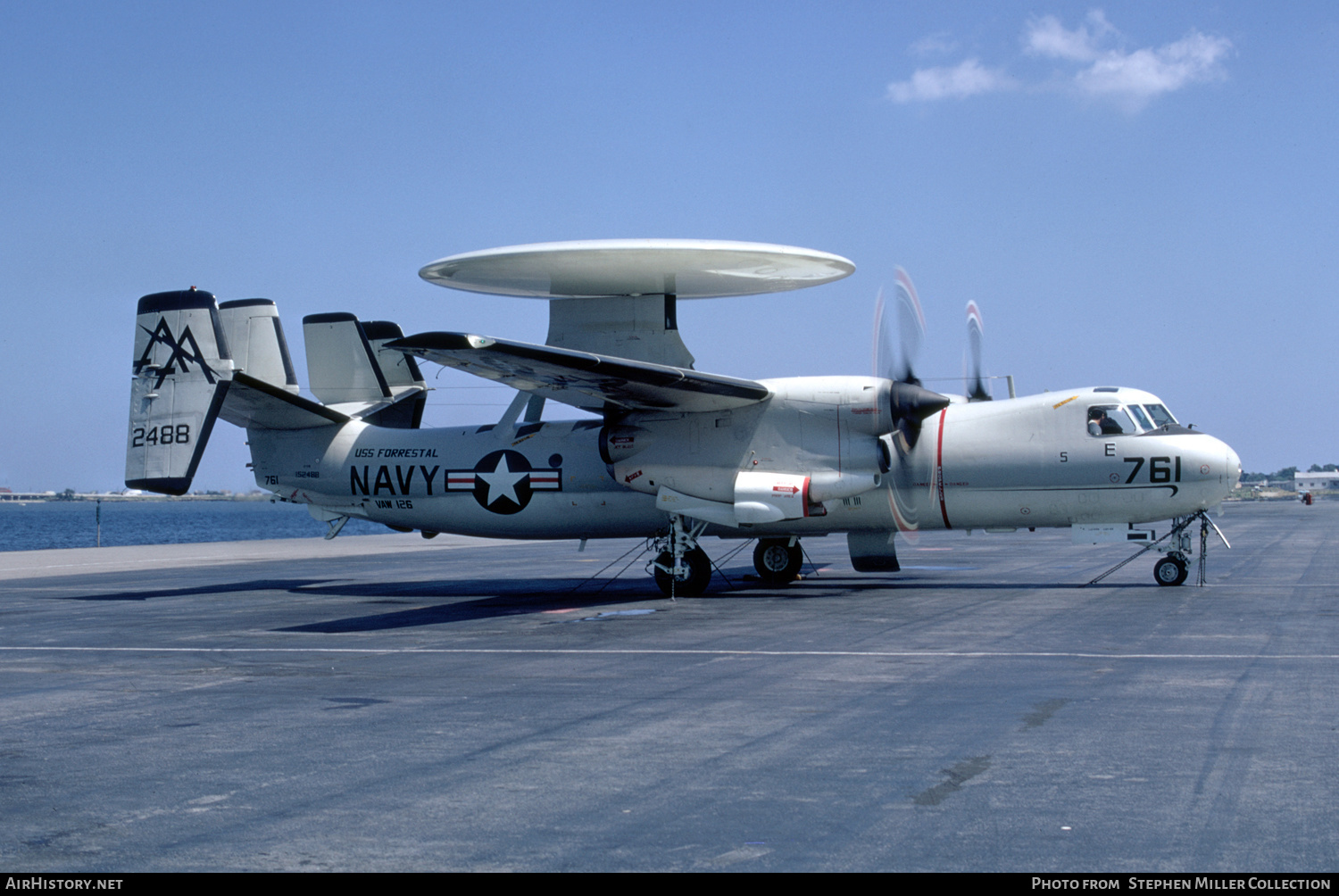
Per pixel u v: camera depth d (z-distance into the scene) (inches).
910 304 668.7
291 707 340.2
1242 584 705.0
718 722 305.9
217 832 214.2
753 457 679.1
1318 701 320.5
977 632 486.0
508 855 198.7
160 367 710.5
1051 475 674.8
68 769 263.6
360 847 204.1
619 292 716.0
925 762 258.1
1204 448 659.4
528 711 326.3
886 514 705.6
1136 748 268.2
